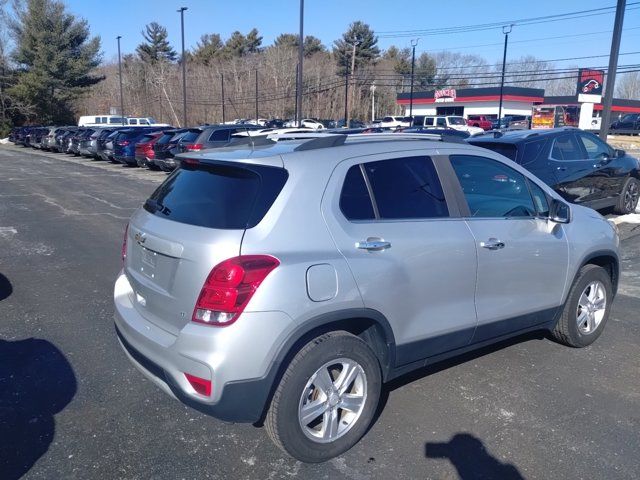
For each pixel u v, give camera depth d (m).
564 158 9.03
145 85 81.44
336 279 3.14
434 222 3.69
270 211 3.09
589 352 4.84
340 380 3.31
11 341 5.03
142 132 25.11
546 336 5.19
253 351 2.93
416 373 4.41
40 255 8.25
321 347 3.15
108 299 6.22
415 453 3.38
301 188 3.21
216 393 2.93
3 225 10.66
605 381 4.30
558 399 4.02
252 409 3.01
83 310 5.85
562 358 4.70
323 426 3.27
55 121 59.16
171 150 19.75
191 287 3.05
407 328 3.54
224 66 80.00
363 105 81.94
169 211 3.44
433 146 3.91
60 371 4.45
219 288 2.94
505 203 4.23
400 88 84.06
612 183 9.98
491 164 4.20
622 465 3.27
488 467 3.25
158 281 3.32
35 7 56.62
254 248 2.98
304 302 3.03
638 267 7.55
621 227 9.74
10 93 56.12
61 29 57.94
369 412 3.45
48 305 6.01
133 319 3.50
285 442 3.13
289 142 3.74
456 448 3.43
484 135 9.55
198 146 18.34
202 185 3.42
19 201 13.91
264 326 2.94
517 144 8.63
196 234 3.10
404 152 3.73
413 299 3.52
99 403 3.97
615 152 10.20
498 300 4.07
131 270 3.68
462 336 3.88
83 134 29.61
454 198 3.86
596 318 4.96
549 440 3.51
